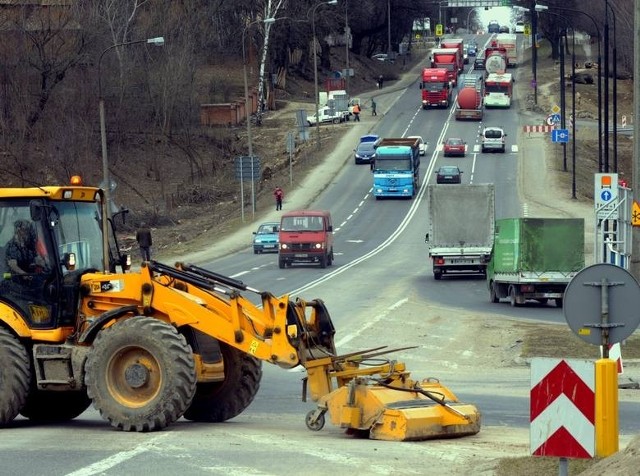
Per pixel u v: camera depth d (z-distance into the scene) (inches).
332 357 1615.4
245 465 1328.7
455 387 2249.0
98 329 1647.4
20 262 1674.5
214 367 1673.2
